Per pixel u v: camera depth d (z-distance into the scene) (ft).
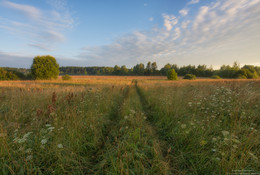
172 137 8.91
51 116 10.78
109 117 13.66
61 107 14.21
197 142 7.39
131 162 6.43
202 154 6.40
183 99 17.39
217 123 9.39
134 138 8.39
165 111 13.46
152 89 34.47
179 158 6.71
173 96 19.30
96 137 8.82
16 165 5.55
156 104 17.62
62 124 9.46
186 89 28.37
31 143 7.30
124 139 8.43
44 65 92.27
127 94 30.45
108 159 6.70
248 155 5.53
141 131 9.84
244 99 12.87
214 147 6.54
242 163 5.27
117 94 26.73
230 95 15.25
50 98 17.87
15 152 6.36
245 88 16.46
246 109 11.07
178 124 10.36
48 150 6.70
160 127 10.97
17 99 16.30
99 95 20.75
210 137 7.73
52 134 7.82
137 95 30.30
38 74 89.81
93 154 7.59
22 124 10.12
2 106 14.24
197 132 8.38
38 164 6.07
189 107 14.47
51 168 5.83
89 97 19.25
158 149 7.45
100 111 14.47
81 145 7.70
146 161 6.56
